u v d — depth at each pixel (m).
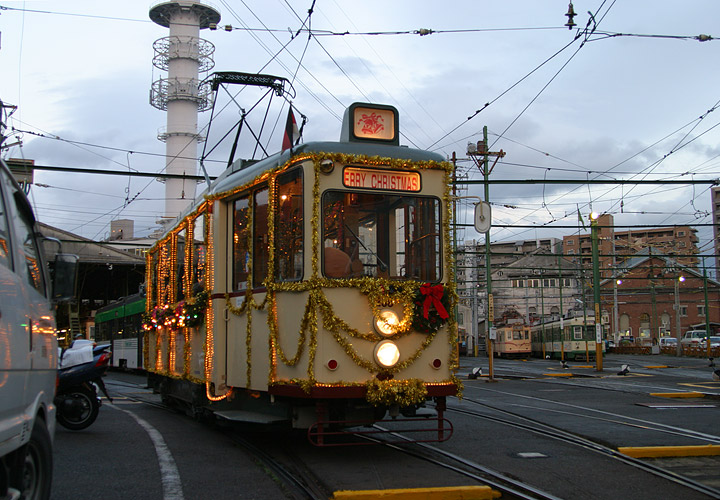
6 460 4.18
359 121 8.31
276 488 6.45
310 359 7.31
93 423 11.10
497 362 46.22
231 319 9.17
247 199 8.95
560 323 51.16
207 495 6.18
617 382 22.19
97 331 37.00
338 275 7.59
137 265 43.91
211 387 9.43
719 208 94.44
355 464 7.52
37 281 5.19
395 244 7.95
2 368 3.73
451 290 8.04
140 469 7.29
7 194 4.48
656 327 59.34
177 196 53.50
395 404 7.62
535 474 7.09
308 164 7.68
